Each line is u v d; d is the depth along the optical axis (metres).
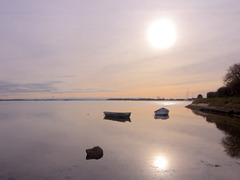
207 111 44.00
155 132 18.44
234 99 37.03
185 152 11.65
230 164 9.54
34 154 11.80
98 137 16.42
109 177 8.29
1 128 22.16
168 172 8.72
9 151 12.54
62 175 8.58
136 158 10.68
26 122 27.81
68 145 13.84
